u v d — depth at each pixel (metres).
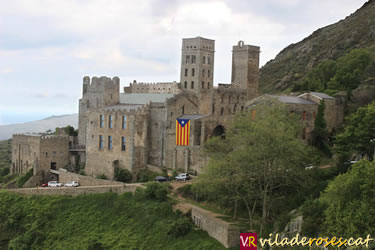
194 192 104.06
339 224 62.69
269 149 84.00
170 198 107.06
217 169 90.00
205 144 111.44
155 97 148.75
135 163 132.75
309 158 92.38
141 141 134.62
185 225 92.38
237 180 87.69
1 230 110.94
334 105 123.44
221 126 134.25
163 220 98.50
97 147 141.38
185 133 128.12
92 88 154.88
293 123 98.69
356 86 144.75
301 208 76.69
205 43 171.00
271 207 88.75
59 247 100.38
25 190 119.31
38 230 106.62
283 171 86.31
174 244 89.56
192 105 143.75
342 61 166.12
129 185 113.62
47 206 113.19
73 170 152.62
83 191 116.19
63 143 151.50
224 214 95.88
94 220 106.44
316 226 68.62
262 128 85.38
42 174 145.88
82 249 96.88
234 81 195.00
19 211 113.06
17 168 156.12
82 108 158.62
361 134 89.62
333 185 67.94
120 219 104.19
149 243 93.06
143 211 103.50
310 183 86.94
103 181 125.00
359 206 62.62
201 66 170.25
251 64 192.25
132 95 156.88
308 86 165.25
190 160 125.31
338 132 119.06
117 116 135.38
